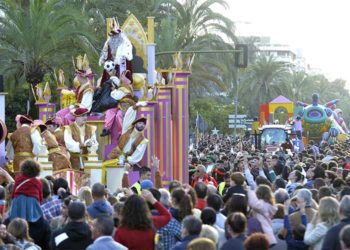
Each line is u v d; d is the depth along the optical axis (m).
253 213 15.20
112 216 14.70
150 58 38.47
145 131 35.59
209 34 61.59
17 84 48.62
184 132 38.62
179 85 38.50
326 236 13.28
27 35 44.84
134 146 32.94
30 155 27.70
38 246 14.00
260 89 111.31
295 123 82.88
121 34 35.53
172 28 60.75
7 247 12.68
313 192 18.59
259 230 14.94
